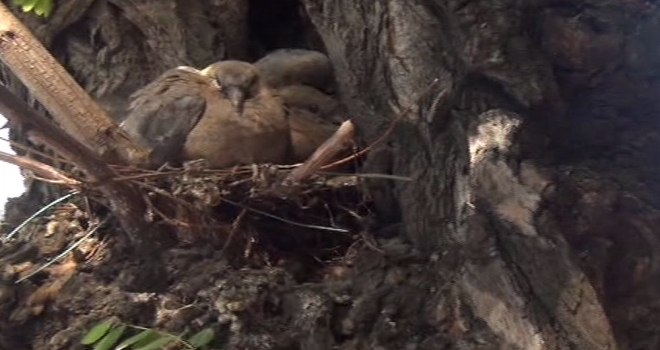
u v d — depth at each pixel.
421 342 2.55
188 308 2.65
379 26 2.92
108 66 3.38
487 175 2.59
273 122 2.96
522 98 2.78
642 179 2.86
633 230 2.64
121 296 2.73
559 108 2.85
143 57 3.40
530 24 2.90
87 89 3.39
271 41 3.66
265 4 3.62
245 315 2.61
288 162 3.03
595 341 2.39
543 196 2.53
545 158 2.74
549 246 2.48
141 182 2.64
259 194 2.77
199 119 2.89
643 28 3.03
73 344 2.66
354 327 2.60
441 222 2.73
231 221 2.85
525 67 2.79
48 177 2.84
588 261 2.52
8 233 3.20
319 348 2.56
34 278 2.84
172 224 2.72
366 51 2.96
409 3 2.87
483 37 2.78
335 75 3.15
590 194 2.62
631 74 3.03
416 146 2.83
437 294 2.61
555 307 2.43
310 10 3.07
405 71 2.87
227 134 2.89
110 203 2.76
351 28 2.98
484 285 2.51
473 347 2.49
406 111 2.73
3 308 2.77
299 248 2.95
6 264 2.88
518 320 2.44
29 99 3.30
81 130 2.62
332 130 3.14
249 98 2.99
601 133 2.95
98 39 3.38
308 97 3.22
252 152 2.92
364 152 2.79
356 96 2.99
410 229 2.82
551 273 2.46
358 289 2.69
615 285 2.60
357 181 2.96
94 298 2.76
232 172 2.75
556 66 2.97
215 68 3.04
